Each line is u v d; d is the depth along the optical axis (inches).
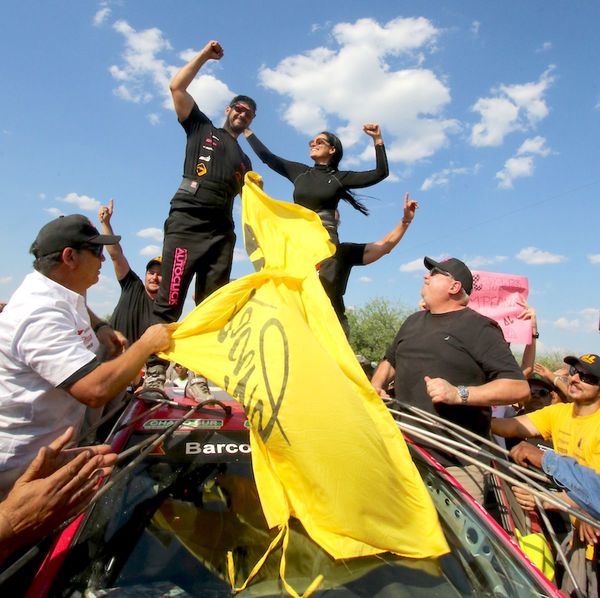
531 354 217.6
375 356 1125.7
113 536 83.4
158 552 83.0
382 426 91.0
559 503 100.7
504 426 155.9
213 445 103.1
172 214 146.4
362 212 181.2
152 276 196.1
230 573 81.5
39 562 85.9
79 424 99.0
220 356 89.3
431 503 88.2
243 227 110.4
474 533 90.4
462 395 121.4
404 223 170.4
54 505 70.3
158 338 91.4
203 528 88.2
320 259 101.3
